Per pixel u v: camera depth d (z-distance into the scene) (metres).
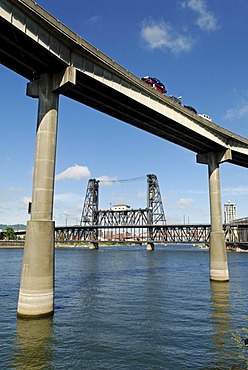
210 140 46.97
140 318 24.33
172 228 166.25
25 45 25.28
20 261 85.50
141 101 35.69
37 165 25.92
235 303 30.02
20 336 19.53
